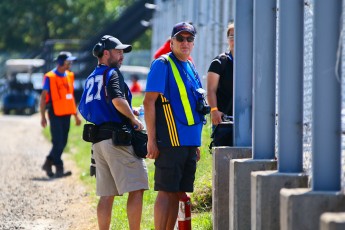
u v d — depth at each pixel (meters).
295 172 21.95
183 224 27.17
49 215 35.91
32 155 63.47
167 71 25.58
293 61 22.08
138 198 27.36
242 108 26.55
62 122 47.97
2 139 79.50
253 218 21.64
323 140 19.39
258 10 24.48
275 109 24.55
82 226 33.34
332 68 19.38
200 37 58.44
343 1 19.84
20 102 130.50
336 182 19.34
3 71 157.62
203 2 57.75
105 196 27.83
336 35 19.39
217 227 26.22
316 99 19.45
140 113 29.25
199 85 26.25
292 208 18.77
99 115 27.20
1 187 44.53
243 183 23.69
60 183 45.88
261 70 24.42
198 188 32.44
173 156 25.41
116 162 27.05
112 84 26.94
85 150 61.16
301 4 22.12
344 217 16.56
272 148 24.33
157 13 101.38
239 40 26.44
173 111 25.44
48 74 47.75
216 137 27.89
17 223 34.12
